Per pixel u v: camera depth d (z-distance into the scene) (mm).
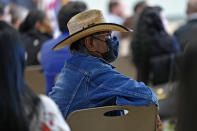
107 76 2615
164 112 4078
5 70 1879
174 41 5188
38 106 1960
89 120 2480
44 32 5199
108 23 2662
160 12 5445
